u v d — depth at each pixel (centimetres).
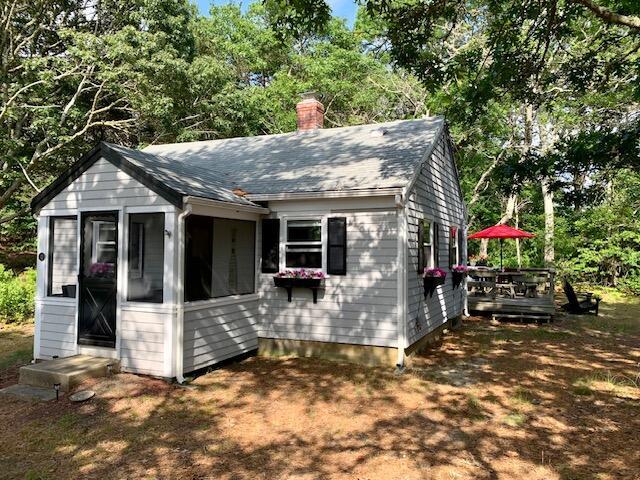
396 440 493
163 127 1920
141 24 1867
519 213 2542
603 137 721
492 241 2530
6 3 1634
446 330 1133
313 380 713
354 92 2544
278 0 647
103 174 731
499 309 1330
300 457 451
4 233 2169
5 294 1205
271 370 770
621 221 1883
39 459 448
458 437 501
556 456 454
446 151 1171
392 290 793
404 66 740
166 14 1869
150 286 736
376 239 809
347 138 1118
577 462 441
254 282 892
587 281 1994
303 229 886
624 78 1459
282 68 2814
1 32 1667
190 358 705
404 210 788
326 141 1130
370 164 902
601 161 730
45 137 1783
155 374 682
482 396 640
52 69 1700
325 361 830
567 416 564
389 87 2489
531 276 1343
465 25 1697
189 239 736
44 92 1681
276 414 569
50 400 604
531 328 1191
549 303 1305
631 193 1897
